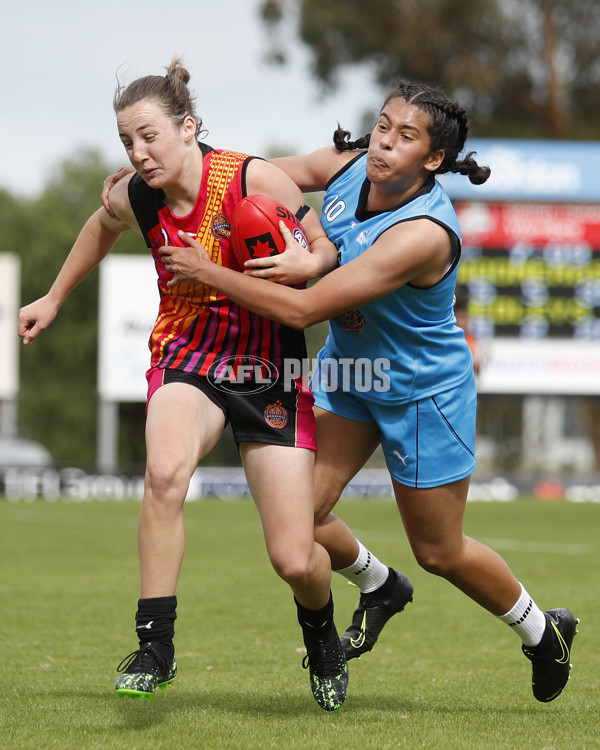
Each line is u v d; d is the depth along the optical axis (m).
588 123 105.69
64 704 14.40
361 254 13.03
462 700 15.28
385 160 12.86
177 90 13.00
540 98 104.69
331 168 14.48
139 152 12.83
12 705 14.28
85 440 128.25
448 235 13.10
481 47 102.50
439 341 13.74
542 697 14.94
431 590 27.91
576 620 15.21
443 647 20.00
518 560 35.03
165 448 12.73
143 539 12.68
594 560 35.12
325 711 14.23
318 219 13.96
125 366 78.00
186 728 12.81
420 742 12.23
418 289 13.27
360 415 14.43
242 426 13.34
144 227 13.74
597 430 109.50
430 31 99.50
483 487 76.12
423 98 12.88
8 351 83.00
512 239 65.25
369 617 15.92
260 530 47.38
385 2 99.81
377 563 15.71
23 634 20.72
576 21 103.00
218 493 73.69
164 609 12.55
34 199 135.62
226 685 16.33
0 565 33.22
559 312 65.50
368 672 17.61
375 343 13.80
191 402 13.10
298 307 12.73
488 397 65.62
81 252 14.95
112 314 77.88
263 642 20.23
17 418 126.50
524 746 12.12
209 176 13.30
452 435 13.94
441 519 14.11
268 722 13.33
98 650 19.11
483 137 104.12
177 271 12.93
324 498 14.47
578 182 65.44
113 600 25.56
